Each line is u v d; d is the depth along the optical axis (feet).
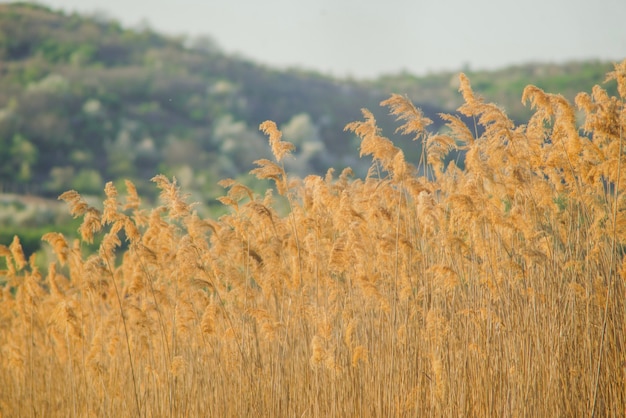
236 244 56.29
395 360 51.55
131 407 61.93
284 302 58.13
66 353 68.74
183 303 56.65
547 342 48.37
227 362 56.13
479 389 49.21
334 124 492.95
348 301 54.65
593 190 50.01
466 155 50.29
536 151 51.60
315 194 55.47
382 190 53.83
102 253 58.34
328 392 53.57
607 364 47.14
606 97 50.01
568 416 47.42
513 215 49.49
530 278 49.06
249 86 541.75
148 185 403.13
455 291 53.11
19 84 508.12
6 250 74.38
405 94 51.83
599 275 49.34
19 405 72.49
